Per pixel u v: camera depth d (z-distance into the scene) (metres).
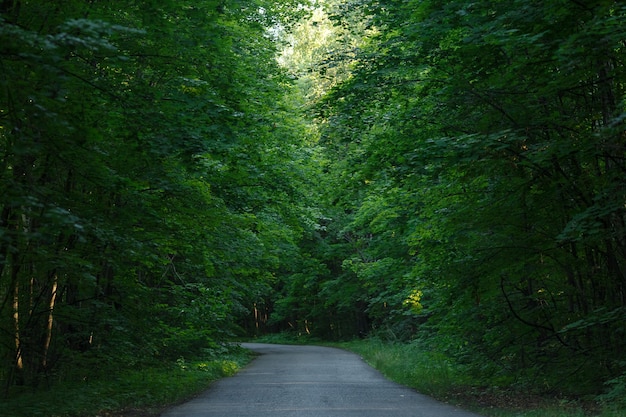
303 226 25.39
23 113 8.36
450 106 14.27
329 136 17.41
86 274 11.39
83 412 10.80
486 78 13.56
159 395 13.43
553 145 11.63
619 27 9.74
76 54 10.44
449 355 20.36
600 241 12.74
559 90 12.04
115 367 16.36
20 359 13.21
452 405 12.16
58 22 9.50
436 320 18.83
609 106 12.25
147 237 14.05
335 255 44.91
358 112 16.02
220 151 12.52
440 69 14.68
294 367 24.42
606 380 12.59
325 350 40.47
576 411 10.47
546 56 12.25
